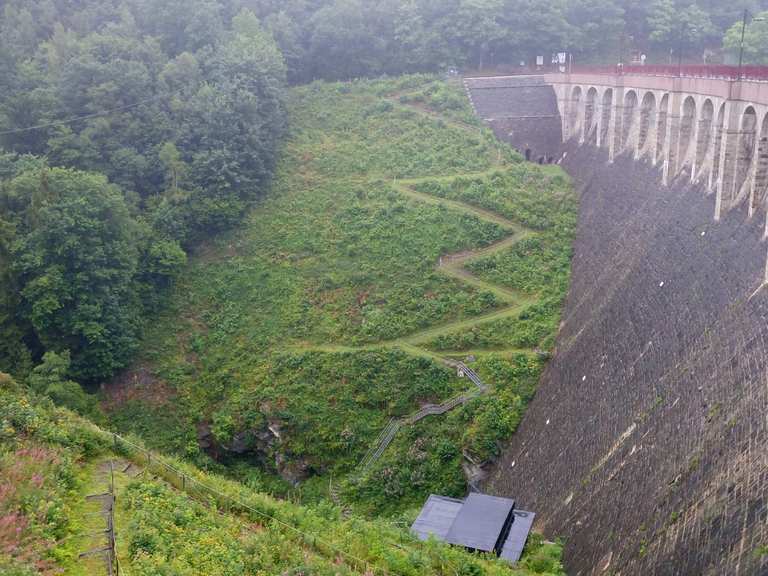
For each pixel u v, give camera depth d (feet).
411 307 300.40
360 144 393.09
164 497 160.97
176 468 184.24
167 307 320.70
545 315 288.10
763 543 123.34
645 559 150.92
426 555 156.25
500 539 173.58
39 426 174.09
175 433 281.33
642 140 302.66
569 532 185.98
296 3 490.49
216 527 154.61
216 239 347.36
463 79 431.84
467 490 244.83
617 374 218.79
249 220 353.72
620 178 310.24
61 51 404.16
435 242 323.98
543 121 412.16
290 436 270.26
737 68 224.33
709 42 506.48
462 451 248.73
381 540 164.76
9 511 136.36
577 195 346.33
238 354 301.22
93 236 281.54
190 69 397.19
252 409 277.64
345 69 462.60
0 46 382.42
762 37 430.61
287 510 171.83
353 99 427.74
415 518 194.49
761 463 136.87
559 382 248.93
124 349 289.33
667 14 495.00
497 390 261.24
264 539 148.25
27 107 353.72
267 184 369.09
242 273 331.77
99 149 350.43
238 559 140.36
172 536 145.59
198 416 284.61
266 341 302.45
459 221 332.39
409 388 270.87
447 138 390.42
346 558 150.71
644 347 214.28
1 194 287.48
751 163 209.56
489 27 459.32
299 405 274.57
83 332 273.95
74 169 332.60
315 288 317.42
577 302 280.10
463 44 465.88
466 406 257.34
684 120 257.75
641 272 244.42
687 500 150.92
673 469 162.81
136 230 307.58
